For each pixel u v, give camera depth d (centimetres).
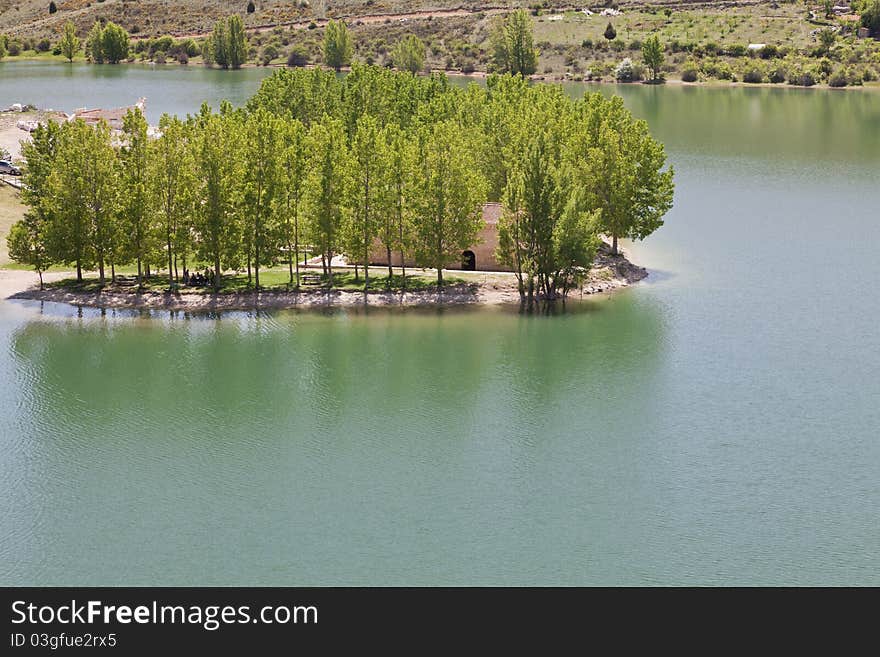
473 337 10488
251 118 13050
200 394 9281
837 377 9400
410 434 8512
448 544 7019
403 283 11850
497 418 8769
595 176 12475
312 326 10825
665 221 14700
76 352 10194
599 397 9112
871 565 6750
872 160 18738
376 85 16450
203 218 11488
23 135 18912
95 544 7031
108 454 8219
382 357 10025
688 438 8350
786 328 10569
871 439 8288
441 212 11450
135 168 11825
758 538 7025
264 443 8375
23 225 11819
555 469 7919
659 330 10594
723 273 12381
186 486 7731
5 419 8800
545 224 11275
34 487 7725
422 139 12838
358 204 11538
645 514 7319
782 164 18488
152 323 10944
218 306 11362
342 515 7344
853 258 12888
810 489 7594
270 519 7300
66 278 12262
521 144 12962
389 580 6700
